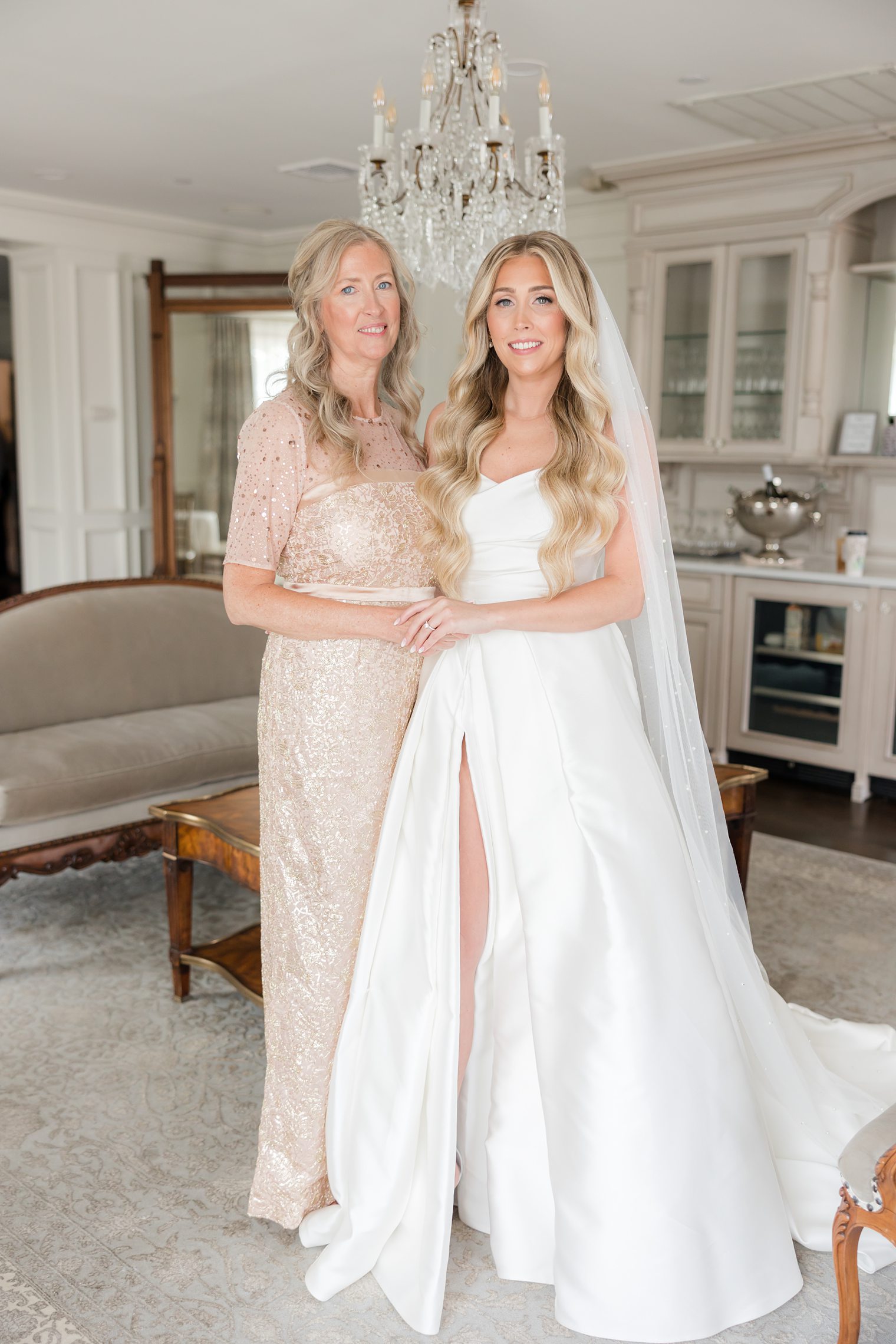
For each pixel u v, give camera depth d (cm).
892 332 518
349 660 196
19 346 714
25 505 738
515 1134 194
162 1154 229
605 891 180
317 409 196
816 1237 199
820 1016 275
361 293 193
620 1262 174
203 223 727
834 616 497
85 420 711
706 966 188
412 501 201
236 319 703
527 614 189
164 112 469
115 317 714
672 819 195
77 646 387
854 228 502
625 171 534
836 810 482
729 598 529
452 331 684
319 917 200
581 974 179
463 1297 189
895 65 388
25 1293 188
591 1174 176
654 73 401
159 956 326
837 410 519
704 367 542
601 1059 176
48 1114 243
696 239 530
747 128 471
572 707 189
